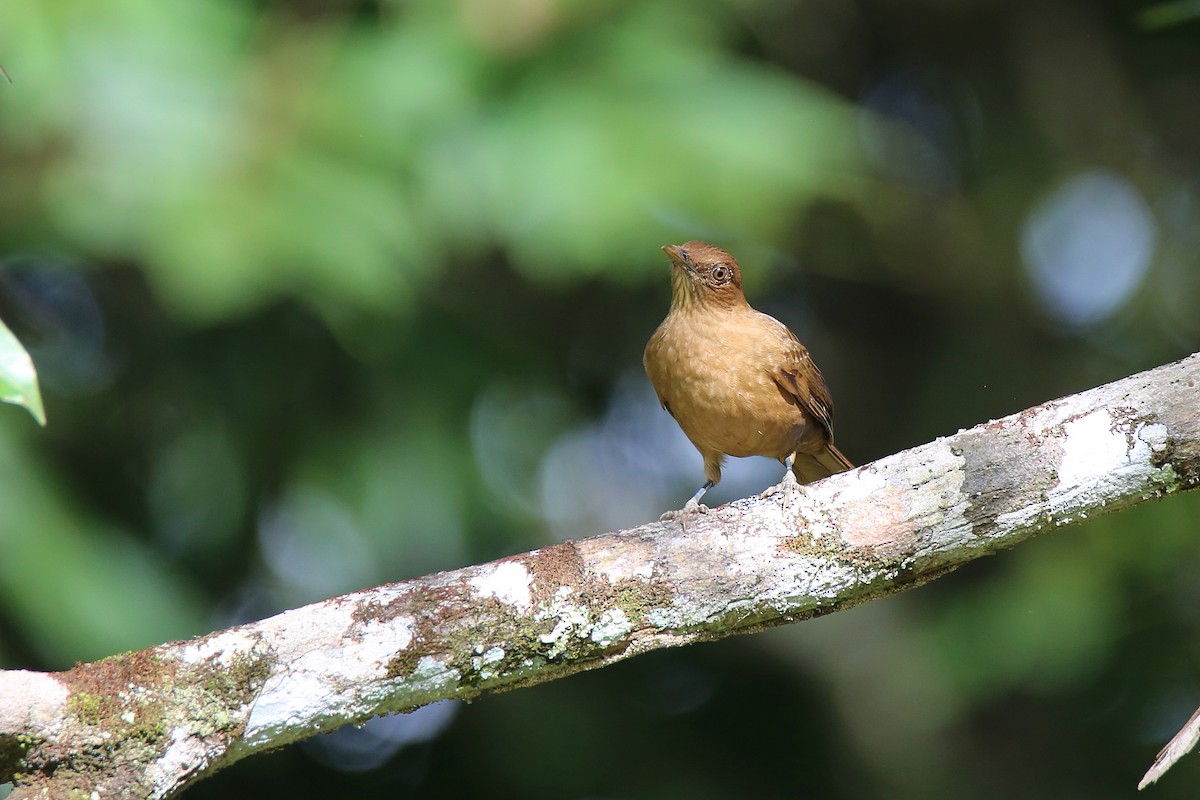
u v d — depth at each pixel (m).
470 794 14.19
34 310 13.48
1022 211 15.58
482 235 12.34
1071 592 12.73
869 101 16.62
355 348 12.08
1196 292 14.98
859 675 15.09
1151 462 5.98
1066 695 13.69
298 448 12.37
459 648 5.81
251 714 5.64
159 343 12.91
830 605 6.13
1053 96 15.85
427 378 12.62
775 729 15.18
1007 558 13.81
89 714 5.47
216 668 5.62
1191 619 12.80
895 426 16.58
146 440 13.03
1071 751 14.30
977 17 16.22
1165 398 6.01
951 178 16.22
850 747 14.96
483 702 14.12
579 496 14.93
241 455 12.55
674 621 5.99
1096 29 15.97
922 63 16.69
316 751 14.23
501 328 13.63
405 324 12.36
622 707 14.77
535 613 5.88
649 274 12.96
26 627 10.92
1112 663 13.09
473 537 12.83
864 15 16.30
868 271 15.95
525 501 13.40
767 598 6.03
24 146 11.27
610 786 14.09
